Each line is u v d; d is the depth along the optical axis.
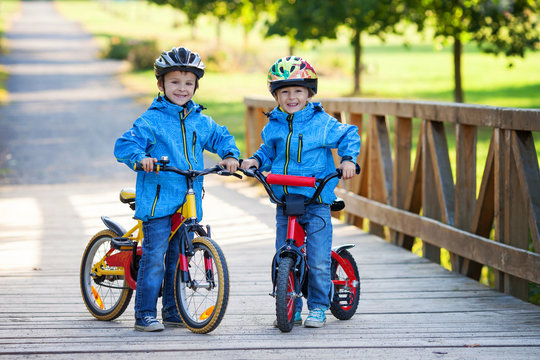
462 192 7.93
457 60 25.84
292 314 5.76
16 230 10.30
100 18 107.75
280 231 5.99
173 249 5.95
